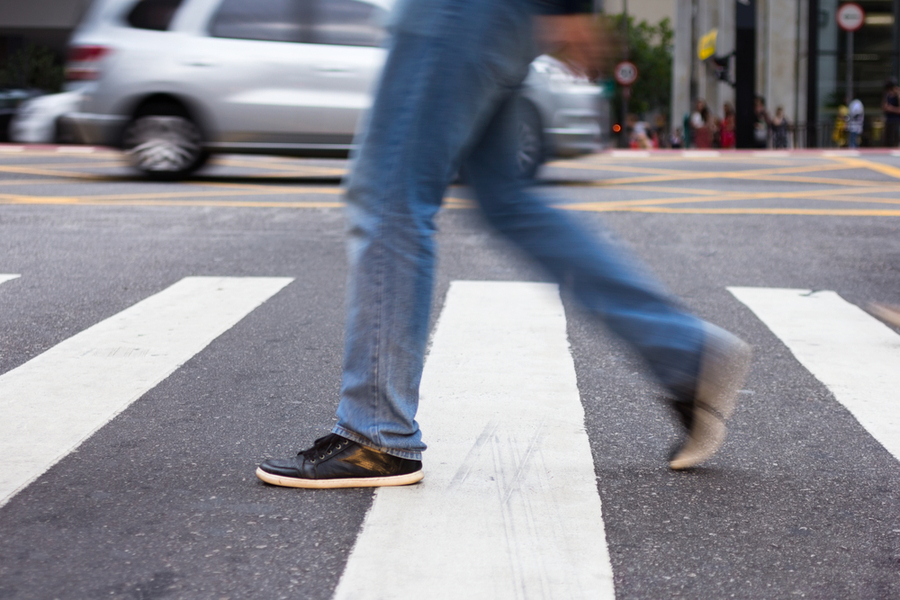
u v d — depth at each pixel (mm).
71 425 2734
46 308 4336
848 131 25250
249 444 2619
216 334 3850
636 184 9961
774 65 32062
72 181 9664
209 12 9586
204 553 1955
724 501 2248
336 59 9586
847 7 24547
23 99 18234
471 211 2365
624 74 29969
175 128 9602
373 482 2291
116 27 9641
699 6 39656
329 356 3561
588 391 3133
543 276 2307
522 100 2314
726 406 2309
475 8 2146
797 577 1880
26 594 1785
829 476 2422
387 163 2201
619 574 1881
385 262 2223
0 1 35500
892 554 1982
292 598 1775
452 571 1867
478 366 3393
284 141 9641
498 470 2402
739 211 7891
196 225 6883
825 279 5273
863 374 3393
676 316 2260
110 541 2008
